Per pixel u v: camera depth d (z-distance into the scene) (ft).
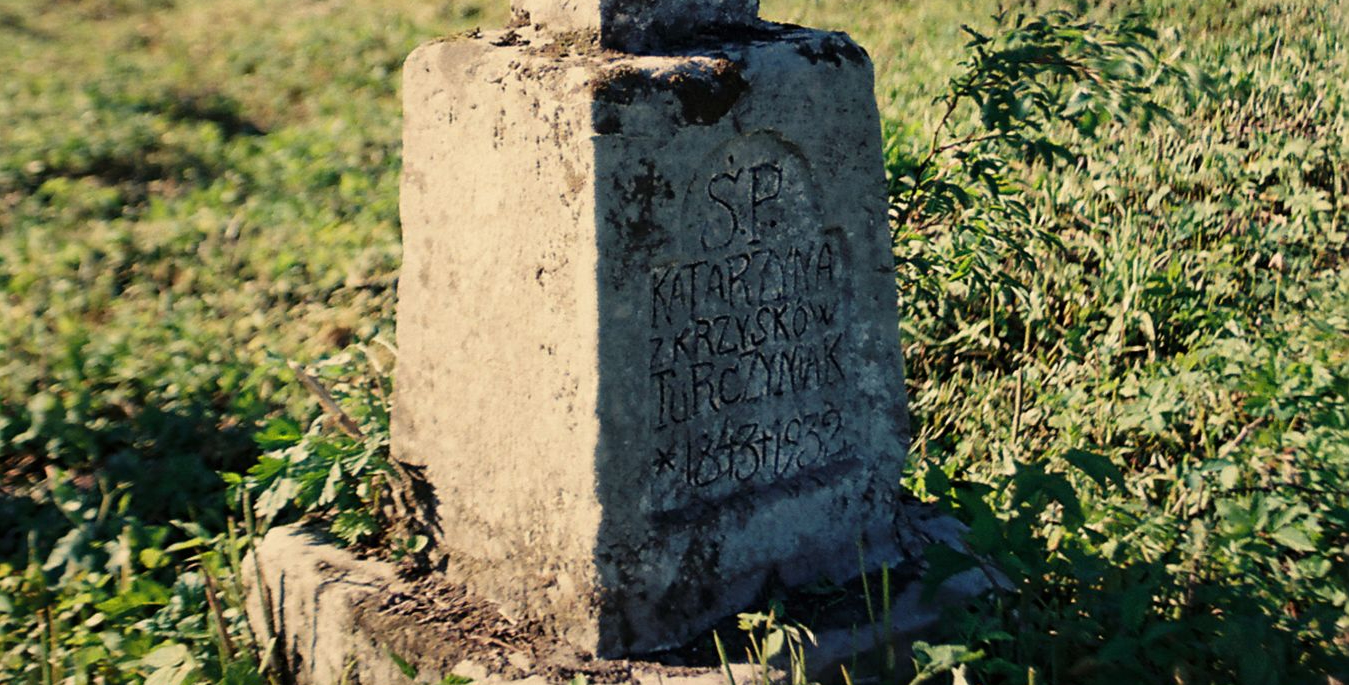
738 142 10.53
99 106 35.06
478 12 47.14
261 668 11.92
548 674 10.51
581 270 10.06
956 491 12.84
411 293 11.87
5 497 15.62
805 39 10.89
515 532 11.18
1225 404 15.06
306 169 28.60
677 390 10.71
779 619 11.21
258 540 13.64
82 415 16.83
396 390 12.24
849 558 11.93
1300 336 16.19
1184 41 30.73
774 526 11.46
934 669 10.05
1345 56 29.30
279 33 45.24
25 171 29.14
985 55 14.49
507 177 10.53
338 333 20.17
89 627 13.01
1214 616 10.82
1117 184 21.84
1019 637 10.83
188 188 28.30
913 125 23.56
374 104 35.06
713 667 10.70
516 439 10.98
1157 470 14.43
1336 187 22.03
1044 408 15.60
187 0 53.83
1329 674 10.35
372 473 12.64
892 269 11.70
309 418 17.19
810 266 11.28
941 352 17.67
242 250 24.03
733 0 11.07
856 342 11.73
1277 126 25.17
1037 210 21.18
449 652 10.84
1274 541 12.37
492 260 10.86
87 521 14.66
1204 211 20.76
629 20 10.44
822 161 11.05
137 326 20.40
